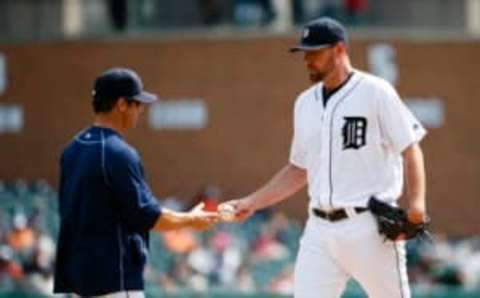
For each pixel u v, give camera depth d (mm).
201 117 83562
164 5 85312
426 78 83062
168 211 25203
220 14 85250
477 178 82938
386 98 26812
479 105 83125
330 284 27328
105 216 24703
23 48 84625
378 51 82812
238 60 83875
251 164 83500
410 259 64062
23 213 73375
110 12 85562
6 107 84625
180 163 83375
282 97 83438
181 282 63094
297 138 28016
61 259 25234
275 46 83625
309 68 27359
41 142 84375
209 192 78125
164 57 84125
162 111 83625
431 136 83062
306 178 28547
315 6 84375
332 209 27062
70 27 85688
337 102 27156
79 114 84375
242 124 83625
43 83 84688
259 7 85062
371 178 27031
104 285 24578
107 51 84312
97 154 24766
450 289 58875
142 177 24984
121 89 25156
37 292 58531
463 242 75000
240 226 69625
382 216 26594
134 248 24922
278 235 70562
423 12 84312
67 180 25188
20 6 85312
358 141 26922
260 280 65000
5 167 84312
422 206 26406
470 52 83250
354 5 84062
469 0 84938
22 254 62875
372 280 27188
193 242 66562
